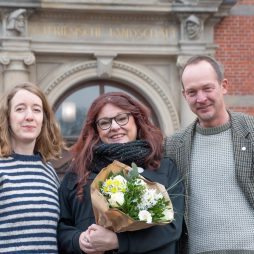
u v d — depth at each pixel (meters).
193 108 3.37
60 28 8.72
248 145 3.30
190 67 3.34
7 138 3.21
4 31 8.35
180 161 3.46
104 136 3.20
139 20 8.92
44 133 3.40
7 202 3.04
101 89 9.19
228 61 8.99
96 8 8.59
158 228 2.89
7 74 8.38
